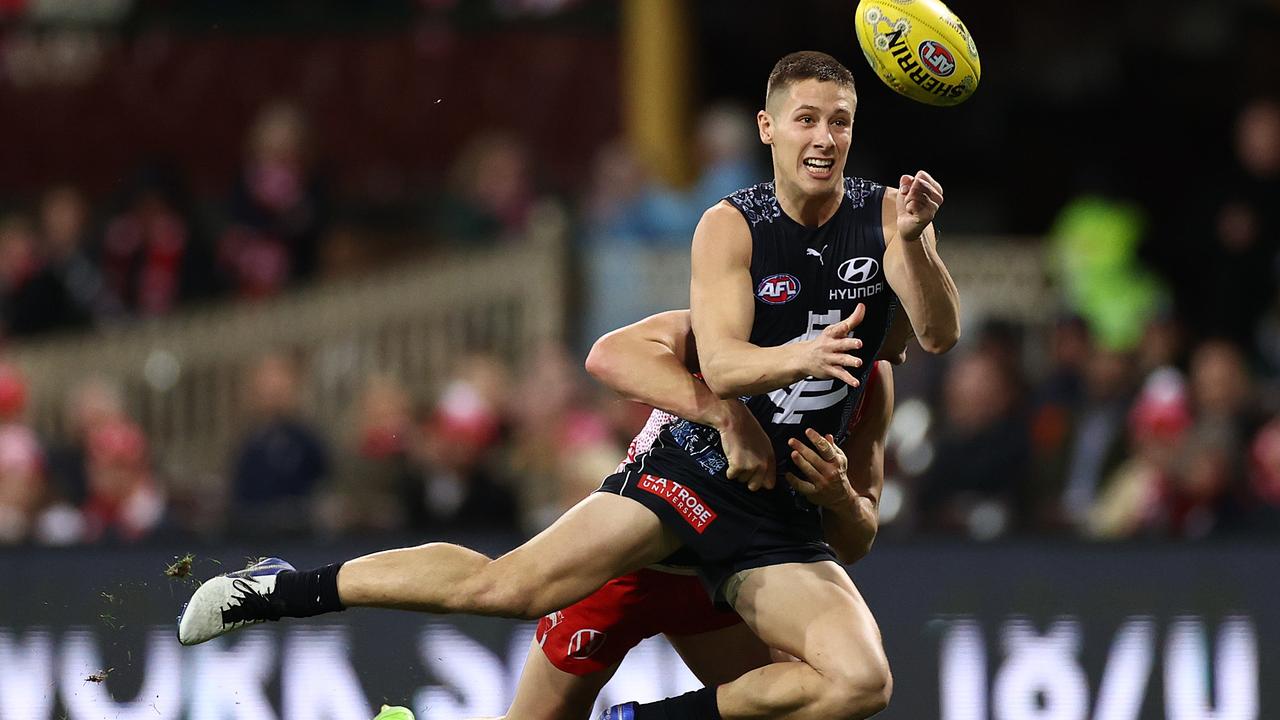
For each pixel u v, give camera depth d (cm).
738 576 1823
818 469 1772
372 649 2533
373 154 4588
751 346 1694
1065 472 3044
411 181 4556
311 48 4650
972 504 2970
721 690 1839
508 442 3184
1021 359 3597
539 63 4591
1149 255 3916
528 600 1789
